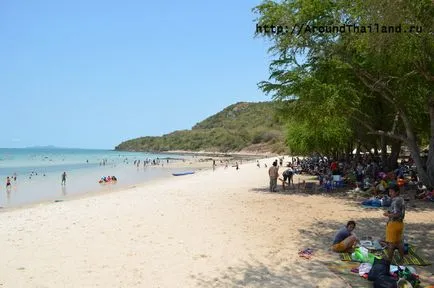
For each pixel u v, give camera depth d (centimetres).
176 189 2962
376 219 1566
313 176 3775
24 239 1315
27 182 4528
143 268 993
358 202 2027
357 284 847
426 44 1261
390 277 811
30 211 2006
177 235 1348
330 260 1031
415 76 1834
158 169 7431
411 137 2141
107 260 1064
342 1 1706
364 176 2688
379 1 1008
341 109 2147
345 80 2127
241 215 1722
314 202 2055
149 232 1398
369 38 1123
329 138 3681
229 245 1207
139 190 3023
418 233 1293
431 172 2069
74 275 947
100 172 6512
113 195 2688
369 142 3847
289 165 4347
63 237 1338
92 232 1409
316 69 2152
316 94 2066
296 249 1150
